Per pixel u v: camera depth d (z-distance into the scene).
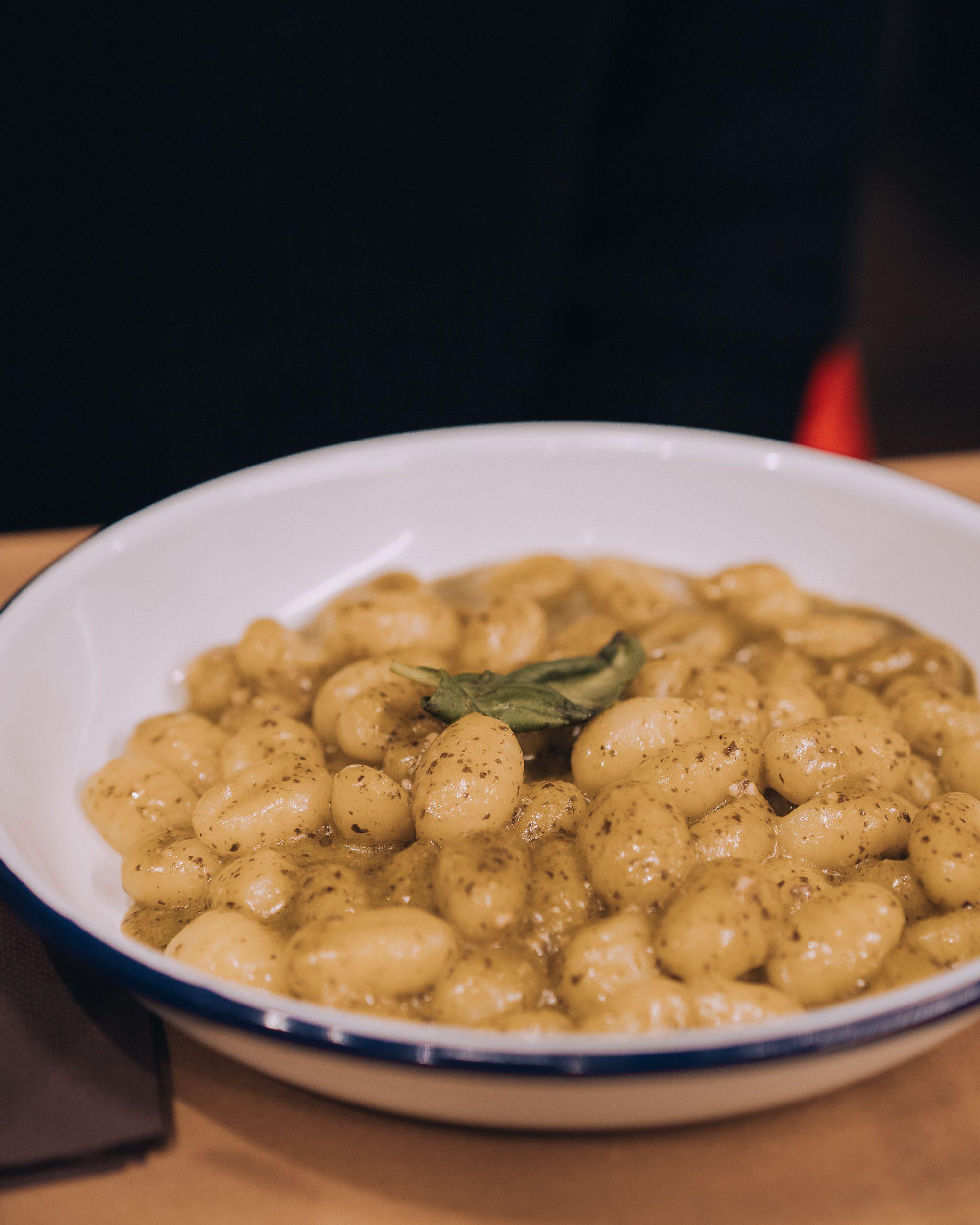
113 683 0.42
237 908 0.35
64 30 0.61
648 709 0.39
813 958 0.34
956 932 0.34
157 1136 0.32
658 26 0.76
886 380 1.39
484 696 0.39
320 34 0.65
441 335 0.76
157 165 0.66
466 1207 0.32
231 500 0.45
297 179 0.69
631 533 0.48
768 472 0.47
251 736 0.40
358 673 0.42
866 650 0.44
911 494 0.46
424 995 0.33
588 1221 0.32
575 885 0.35
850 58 0.76
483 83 0.69
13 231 0.66
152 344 0.71
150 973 0.30
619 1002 0.32
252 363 0.73
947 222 1.71
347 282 0.72
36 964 0.35
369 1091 0.31
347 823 0.37
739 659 0.45
